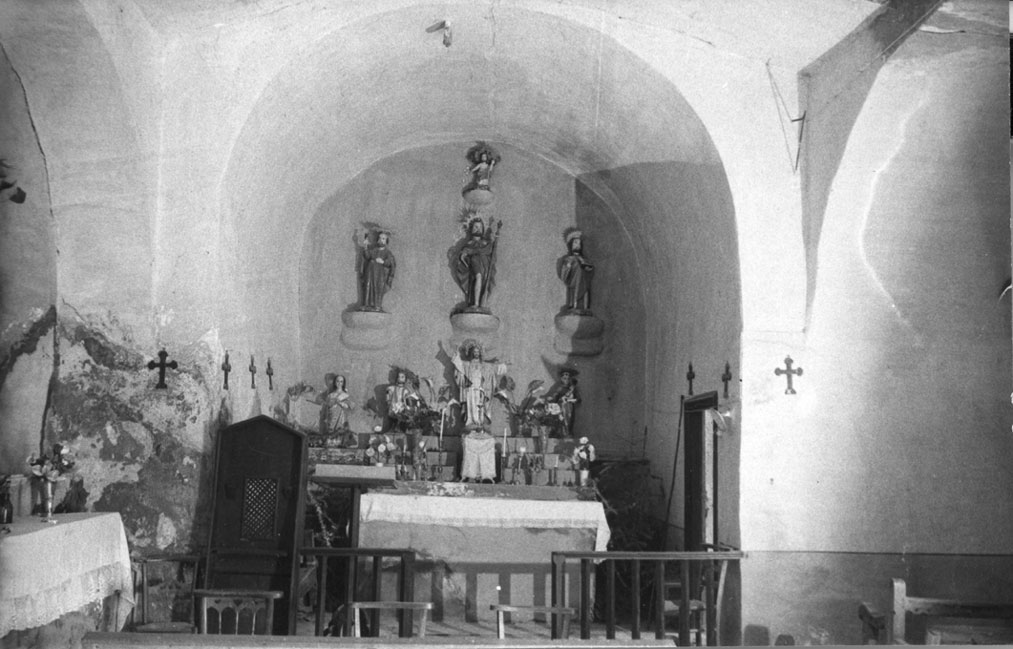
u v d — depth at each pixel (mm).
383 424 11383
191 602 7594
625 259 11984
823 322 8250
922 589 8016
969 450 8148
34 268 7715
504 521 8820
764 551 7969
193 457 7777
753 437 8133
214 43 7988
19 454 7500
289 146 9273
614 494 10742
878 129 7590
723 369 8648
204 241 7922
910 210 7922
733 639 7895
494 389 11383
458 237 11938
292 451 7738
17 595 5516
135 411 7785
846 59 7789
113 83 7215
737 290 8383
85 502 7648
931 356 8188
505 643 5695
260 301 9586
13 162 7523
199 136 7973
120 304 7859
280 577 7508
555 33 8445
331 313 11523
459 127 11352
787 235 8375
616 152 10359
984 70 7141
